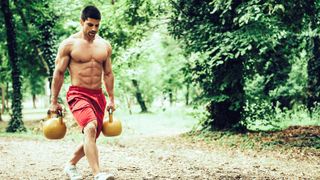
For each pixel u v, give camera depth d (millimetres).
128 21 14039
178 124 23484
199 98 13617
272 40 11141
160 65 31625
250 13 10320
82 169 6777
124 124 22609
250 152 10141
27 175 6348
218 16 12469
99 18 5125
